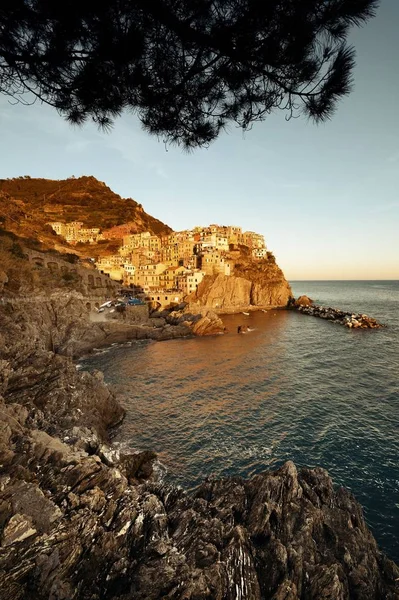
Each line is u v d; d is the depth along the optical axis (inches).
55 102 340.8
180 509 823.1
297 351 2984.7
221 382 2149.4
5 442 874.8
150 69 302.0
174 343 3449.8
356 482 1088.8
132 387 2070.6
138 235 7554.1
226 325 4557.1
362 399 1795.0
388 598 646.5
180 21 257.6
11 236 4119.1
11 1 241.4
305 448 1307.8
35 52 284.0
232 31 259.4
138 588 562.6
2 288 2827.3
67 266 3924.7
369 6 240.2
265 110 345.4
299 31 252.4
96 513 721.6
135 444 1382.9
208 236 6855.3
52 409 1427.2
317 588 624.7
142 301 4505.4
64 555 596.7
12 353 1782.7
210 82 330.3
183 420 1592.0
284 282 6815.9
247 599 589.3
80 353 2923.2
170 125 359.6
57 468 818.2
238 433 1450.5
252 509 794.2
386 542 853.2
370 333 3826.3
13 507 650.8
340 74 276.5
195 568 615.5
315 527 764.6
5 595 518.0
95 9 241.9
